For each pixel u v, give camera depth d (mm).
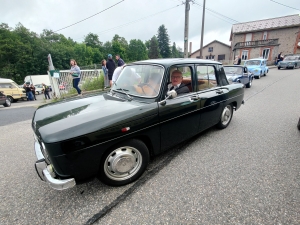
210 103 3188
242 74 8836
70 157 1676
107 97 2725
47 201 1990
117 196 2037
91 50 66375
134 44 81375
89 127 1754
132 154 2174
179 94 2652
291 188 2080
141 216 1763
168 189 2129
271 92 8297
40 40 49938
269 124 4234
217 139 3492
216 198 1966
